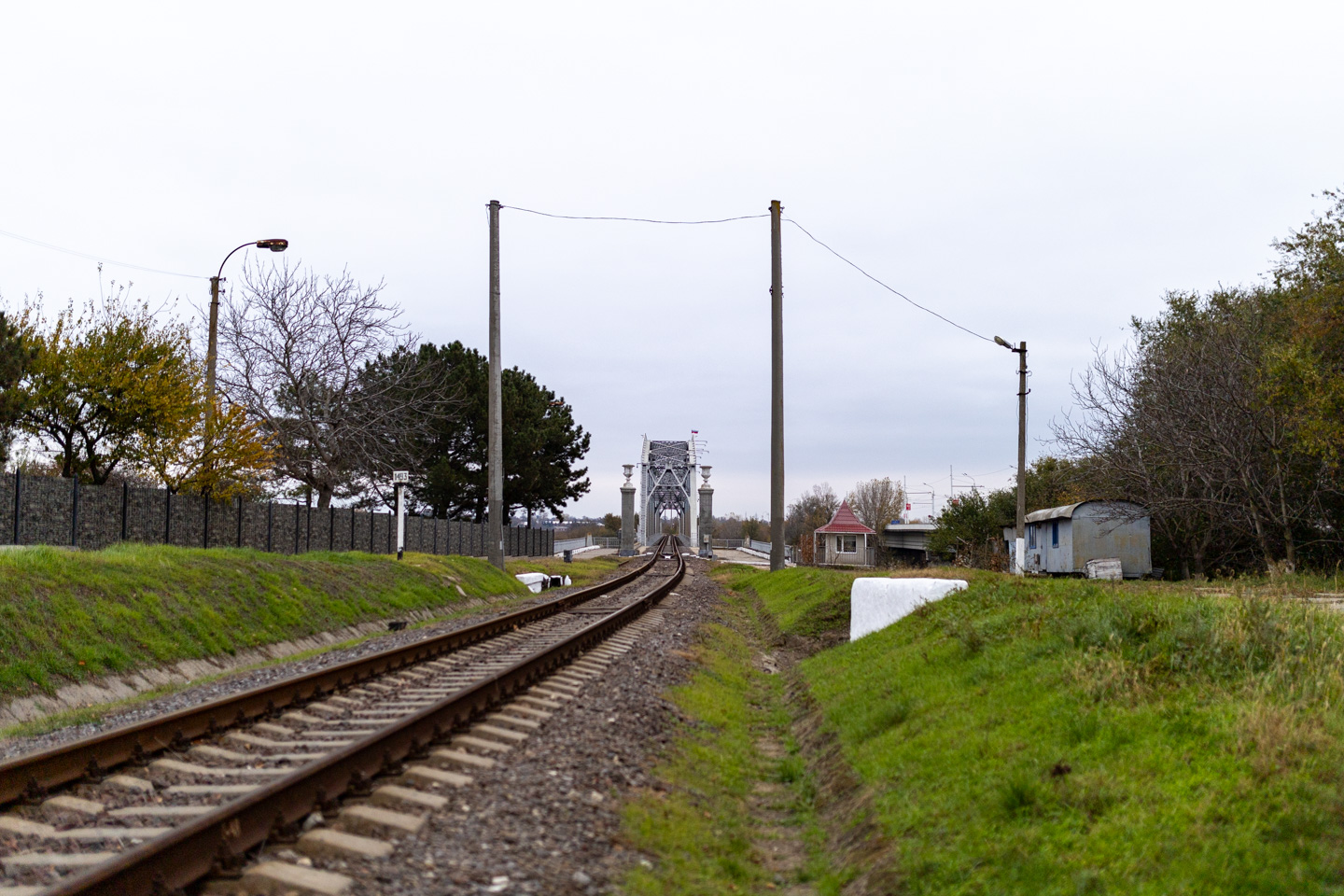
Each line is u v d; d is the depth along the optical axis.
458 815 5.90
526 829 5.75
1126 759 6.10
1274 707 6.18
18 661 11.45
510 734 7.99
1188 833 4.95
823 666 13.60
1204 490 31.45
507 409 58.75
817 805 7.98
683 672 12.63
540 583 34.84
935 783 6.83
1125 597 10.13
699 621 19.98
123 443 25.36
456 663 13.04
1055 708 7.32
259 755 7.79
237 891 4.68
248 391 36.62
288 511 29.41
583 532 133.12
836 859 6.54
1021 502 29.36
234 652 15.19
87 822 6.04
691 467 119.19
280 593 18.25
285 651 16.42
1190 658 7.58
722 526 164.12
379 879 4.88
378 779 6.48
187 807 6.16
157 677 13.20
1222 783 5.40
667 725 9.27
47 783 6.53
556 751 7.50
